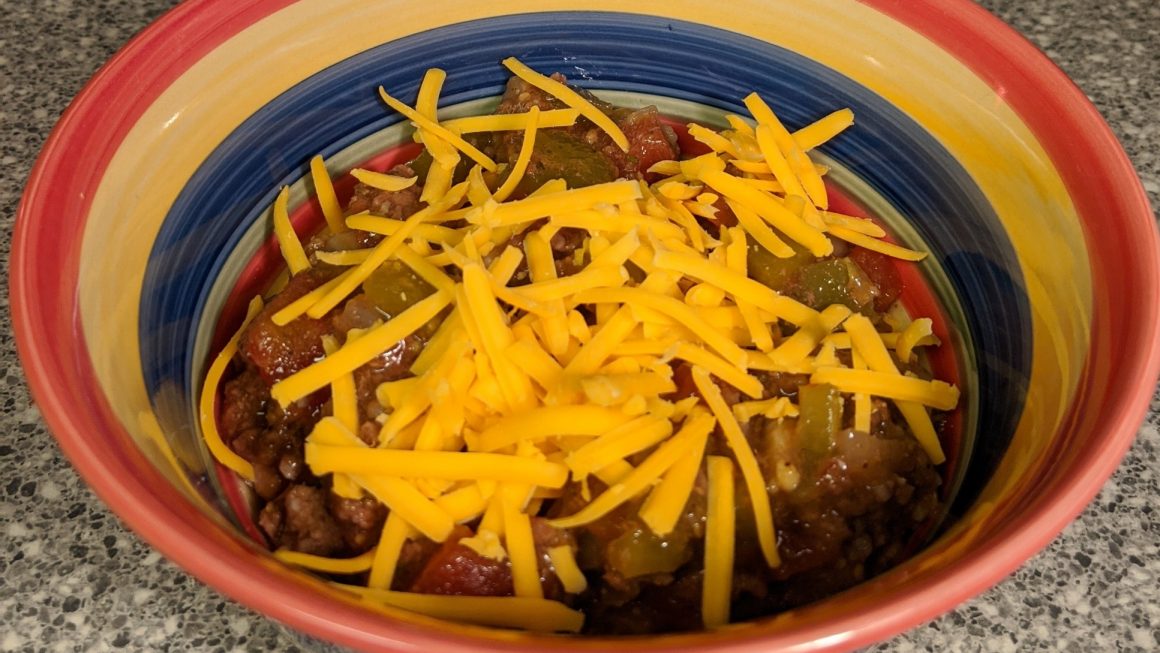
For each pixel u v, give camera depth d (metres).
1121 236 0.15
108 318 0.15
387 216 0.19
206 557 0.12
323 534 0.16
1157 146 0.25
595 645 0.11
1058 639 0.17
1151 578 0.18
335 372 0.16
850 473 0.16
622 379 0.15
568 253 0.18
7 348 0.20
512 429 0.15
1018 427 0.16
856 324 0.17
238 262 0.19
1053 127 0.17
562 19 0.21
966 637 0.17
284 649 0.16
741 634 0.11
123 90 0.16
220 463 0.17
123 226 0.16
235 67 0.18
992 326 0.18
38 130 0.24
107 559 0.17
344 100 0.20
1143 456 0.19
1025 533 0.12
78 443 0.13
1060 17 0.28
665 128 0.21
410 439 0.15
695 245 0.18
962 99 0.18
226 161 0.18
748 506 0.15
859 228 0.20
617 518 0.15
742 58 0.21
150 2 0.28
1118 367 0.14
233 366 0.18
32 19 0.27
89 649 0.16
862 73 0.20
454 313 0.16
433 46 0.20
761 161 0.20
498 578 0.15
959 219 0.19
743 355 0.16
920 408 0.17
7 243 0.22
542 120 0.20
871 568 0.16
